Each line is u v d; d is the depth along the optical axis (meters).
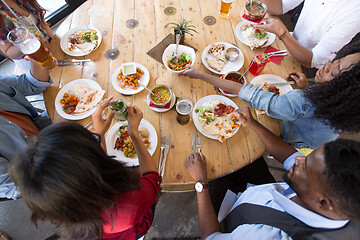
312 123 1.25
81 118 1.33
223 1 1.63
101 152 0.73
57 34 1.66
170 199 2.05
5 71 2.66
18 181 0.62
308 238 0.75
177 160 1.23
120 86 1.43
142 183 1.03
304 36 1.83
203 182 1.15
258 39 1.64
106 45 1.61
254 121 1.27
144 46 1.62
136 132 1.17
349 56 1.04
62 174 0.60
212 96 1.40
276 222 0.84
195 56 1.58
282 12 1.80
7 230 1.89
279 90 1.42
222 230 1.16
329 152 0.65
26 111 1.37
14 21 1.43
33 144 0.64
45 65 1.36
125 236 1.03
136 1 1.83
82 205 0.67
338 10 1.53
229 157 1.24
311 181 0.68
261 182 1.46
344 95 0.95
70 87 1.42
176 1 1.85
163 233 1.91
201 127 1.31
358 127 1.02
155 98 1.37
